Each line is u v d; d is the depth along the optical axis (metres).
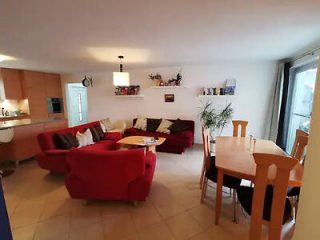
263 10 1.94
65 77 6.94
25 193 2.79
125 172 2.18
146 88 5.89
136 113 6.16
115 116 6.44
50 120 4.62
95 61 4.56
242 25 2.35
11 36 2.69
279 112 4.46
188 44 3.17
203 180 2.81
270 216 1.54
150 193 2.78
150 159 2.67
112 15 2.05
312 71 3.70
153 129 5.39
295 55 3.94
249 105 4.98
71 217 2.25
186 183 3.10
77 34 2.65
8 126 3.60
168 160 4.17
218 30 2.52
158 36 2.76
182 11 1.97
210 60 4.56
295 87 4.20
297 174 1.73
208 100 5.30
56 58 4.17
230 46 3.31
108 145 4.20
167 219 2.21
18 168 3.72
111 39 2.88
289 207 1.74
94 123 4.79
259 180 1.51
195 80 5.36
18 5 1.80
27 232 2.00
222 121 4.96
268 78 4.75
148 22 2.25
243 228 2.08
